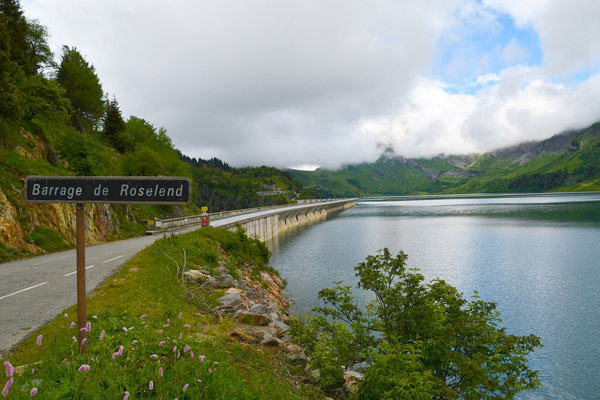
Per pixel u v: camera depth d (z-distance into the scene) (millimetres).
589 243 62375
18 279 15812
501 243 66625
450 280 41906
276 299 30047
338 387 9977
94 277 16031
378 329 11070
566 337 26391
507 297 35344
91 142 46156
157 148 89562
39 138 39000
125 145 91688
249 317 13094
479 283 40406
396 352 8430
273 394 6332
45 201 5340
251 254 39125
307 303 32250
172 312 10375
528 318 30062
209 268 20172
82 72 80375
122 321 7098
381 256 11539
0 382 5500
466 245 66000
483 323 9648
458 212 158250
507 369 9008
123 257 22266
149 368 4863
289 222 123125
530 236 73500
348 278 42188
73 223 32562
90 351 5438
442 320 9734
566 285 38750
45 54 66688
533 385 9336
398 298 10695
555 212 129375
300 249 67000
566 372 22109
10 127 34531
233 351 8609
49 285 14430
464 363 8891
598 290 36719
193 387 4812
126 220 46500
